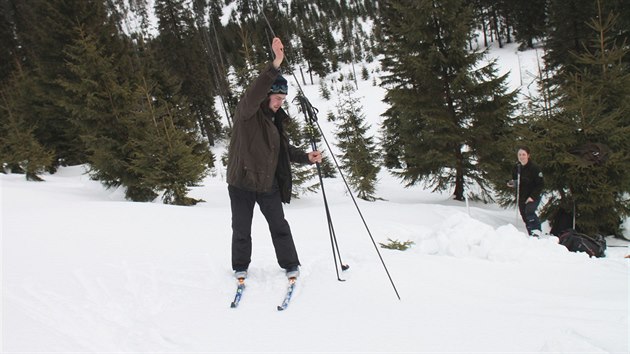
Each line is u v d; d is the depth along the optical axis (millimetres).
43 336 2572
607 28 8234
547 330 2469
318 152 3379
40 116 19531
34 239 4902
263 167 3094
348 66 80062
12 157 15492
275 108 3105
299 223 6949
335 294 3182
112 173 11695
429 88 13203
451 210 9852
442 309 2871
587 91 8055
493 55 49438
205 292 3324
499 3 51531
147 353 2469
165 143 10750
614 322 2543
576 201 7793
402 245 5180
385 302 3020
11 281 3482
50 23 16672
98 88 12180
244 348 2504
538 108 8234
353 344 2479
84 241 4840
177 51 30953
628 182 7277
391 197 16594
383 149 24000
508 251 4516
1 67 26453
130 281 3512
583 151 7387
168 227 5785
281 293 3264
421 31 12617
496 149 12445
